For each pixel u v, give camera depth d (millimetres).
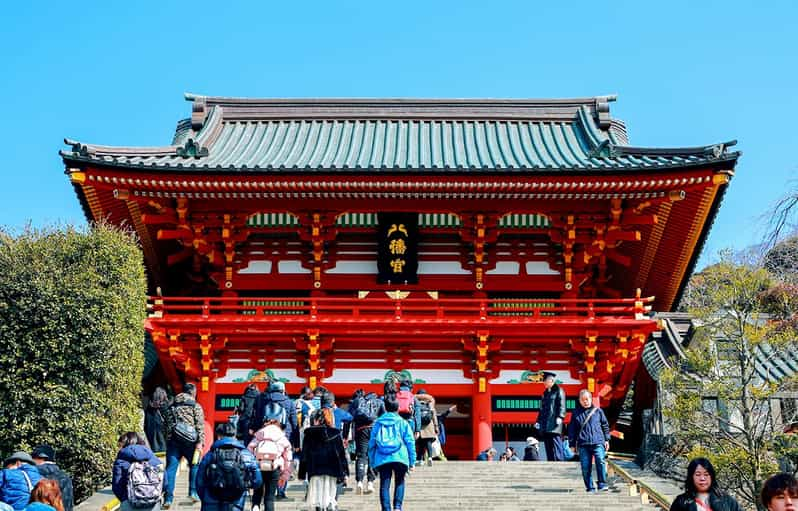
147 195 29828
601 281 33188
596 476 20031
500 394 30312
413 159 32875
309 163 32062
